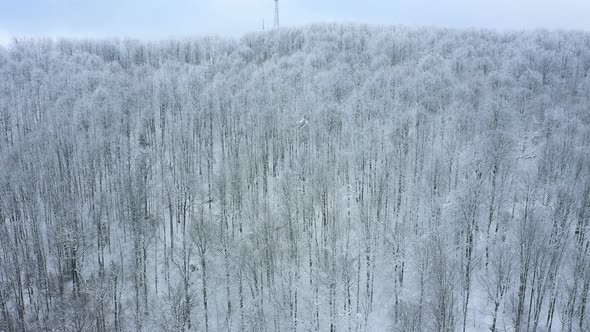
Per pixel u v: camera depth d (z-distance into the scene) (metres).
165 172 63.94
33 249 55.16
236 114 77.50
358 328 46.78
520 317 40.53
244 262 47.81
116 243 57.97
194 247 53.03
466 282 43.78
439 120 69.19
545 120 65.25
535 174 55.00
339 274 48.22
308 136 69.88
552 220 45.06
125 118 76.19
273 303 47.78
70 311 44.59
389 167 59.81
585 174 51.66
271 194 63.31
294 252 51.47
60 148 68.06
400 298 46.72
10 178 58.03
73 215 53.72
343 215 56.97
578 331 41.12
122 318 46.94
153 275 53.62
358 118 69.81
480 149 55.69
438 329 38.19
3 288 48.06
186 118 77.81
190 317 48.69
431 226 50.00
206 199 63.28
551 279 41.88
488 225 49.09
